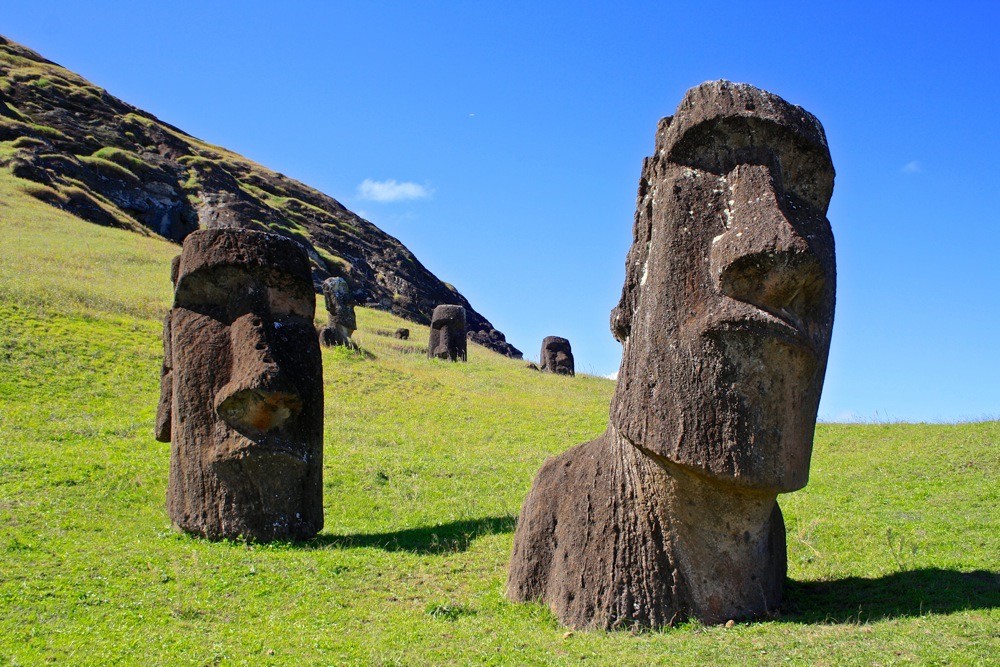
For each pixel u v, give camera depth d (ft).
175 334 39.65
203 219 232.73
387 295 277.64
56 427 57.26
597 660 23.66
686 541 26.96
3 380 66.03
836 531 36.83
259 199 271.49
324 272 248.73
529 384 100.78
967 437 56.80
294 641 26.30
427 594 31.91
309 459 39.60
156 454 52.21
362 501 47.47
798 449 26.35
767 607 27.50
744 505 26.73
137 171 224.33
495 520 43.16
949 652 21.01
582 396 95.09
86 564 32.91
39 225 147.54
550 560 29.66
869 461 53.57
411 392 86.17
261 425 38.27
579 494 28.91
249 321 39.11
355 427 68.44
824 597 28.99
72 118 237.04
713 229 26.71
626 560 27.14
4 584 30.30
